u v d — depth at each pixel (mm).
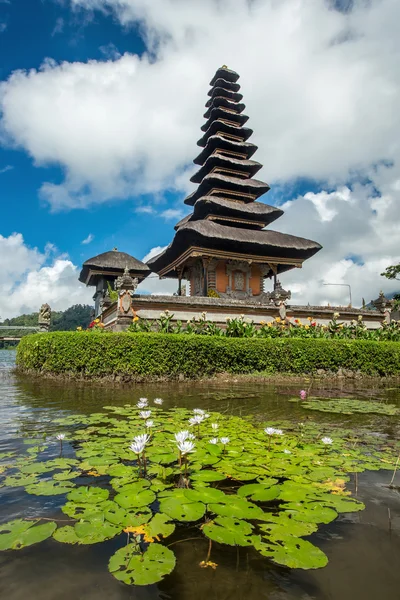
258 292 26141
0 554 2211
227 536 2312
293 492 3082
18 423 5609
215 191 26375
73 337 11422
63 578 1992
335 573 2074
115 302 16875
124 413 6371
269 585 1963
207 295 23078
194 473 3484
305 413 6805
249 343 12750
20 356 15523
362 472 3725
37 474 3445
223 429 5371
